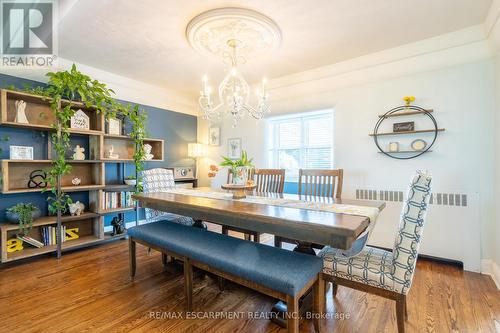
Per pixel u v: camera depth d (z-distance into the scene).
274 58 3.01
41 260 2.70
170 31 2.38
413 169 2.78
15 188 2.74
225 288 2.14
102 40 2.55
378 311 1.80
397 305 1.41
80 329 1.59
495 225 2.33
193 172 4.86
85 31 2.38
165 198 2.25
